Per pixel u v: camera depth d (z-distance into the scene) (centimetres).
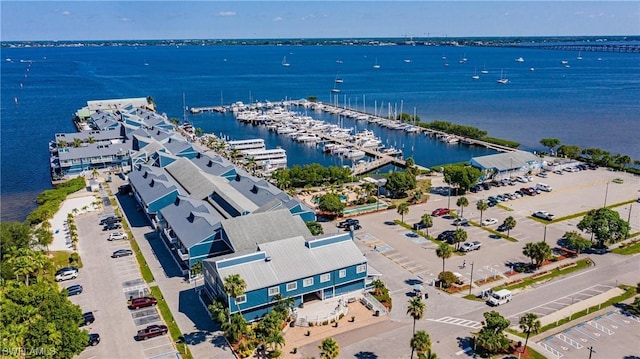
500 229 13550
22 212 16188
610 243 12575
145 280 10750
